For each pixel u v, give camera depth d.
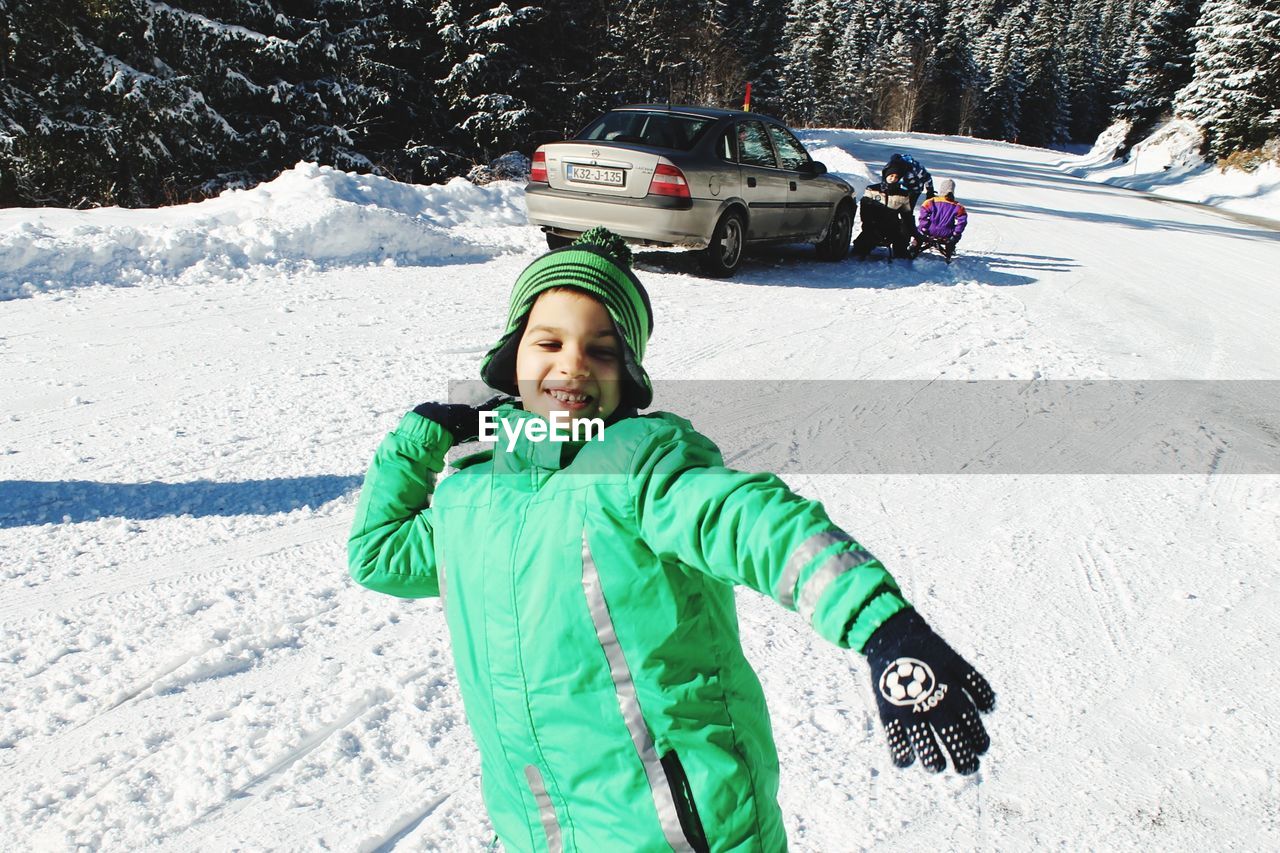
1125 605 3.66
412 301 7.85
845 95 71.75
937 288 9.66
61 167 16.27
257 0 17.59
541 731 1.30
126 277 7.84
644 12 28.55
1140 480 4.92
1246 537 4.31
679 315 7.80
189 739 2.73
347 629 3.31
